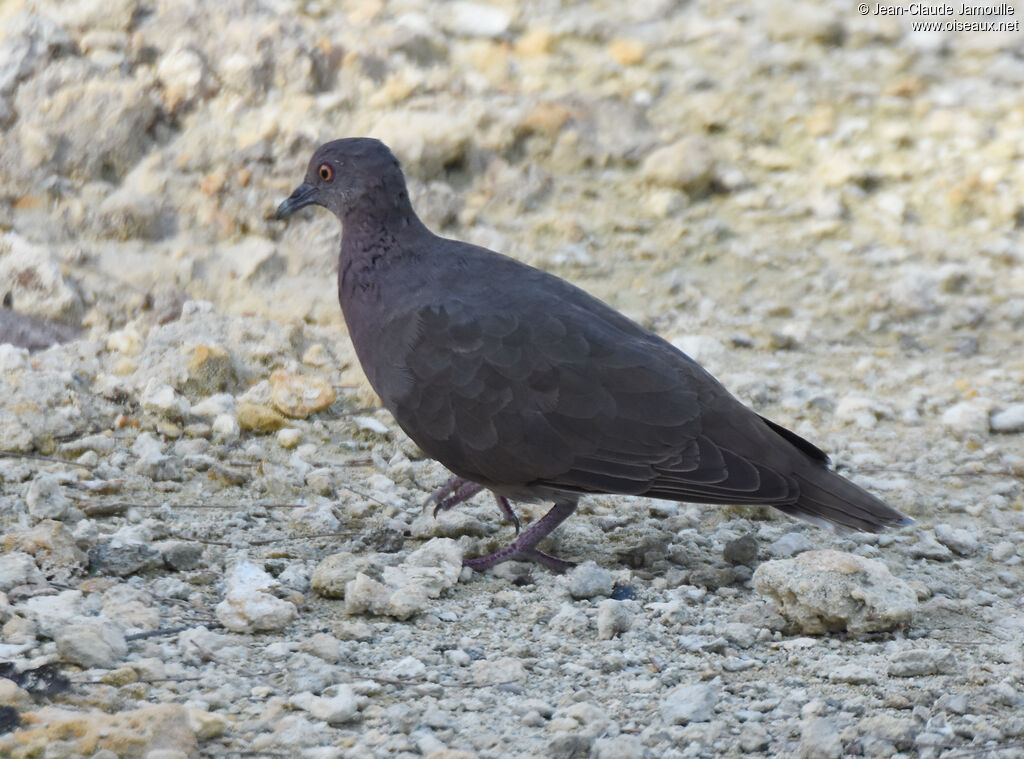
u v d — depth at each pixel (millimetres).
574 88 18344
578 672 8469
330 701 7777
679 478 9602
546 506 11312
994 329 14945
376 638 8836
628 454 9664
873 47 20656
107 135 15367
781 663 8719
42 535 9430
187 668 8211
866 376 13844
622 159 17125
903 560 10445
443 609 9328
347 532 10352
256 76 16438
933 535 10820
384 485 11234
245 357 12750
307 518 10445
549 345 9773
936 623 9352
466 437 9914
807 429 12648
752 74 19266
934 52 20719
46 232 14516
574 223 15914
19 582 8961
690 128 18047
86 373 12242
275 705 7785
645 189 16797
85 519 10188
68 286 13453
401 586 9328
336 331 13656
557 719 7805
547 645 8828
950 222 16875
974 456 12320
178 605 9047
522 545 10078
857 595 8977
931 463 12219
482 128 16812
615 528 10898
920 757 7410
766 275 15703
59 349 12602
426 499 11125
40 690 7711
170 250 14555
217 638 8547
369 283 10414
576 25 19688
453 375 9891
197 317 13242
